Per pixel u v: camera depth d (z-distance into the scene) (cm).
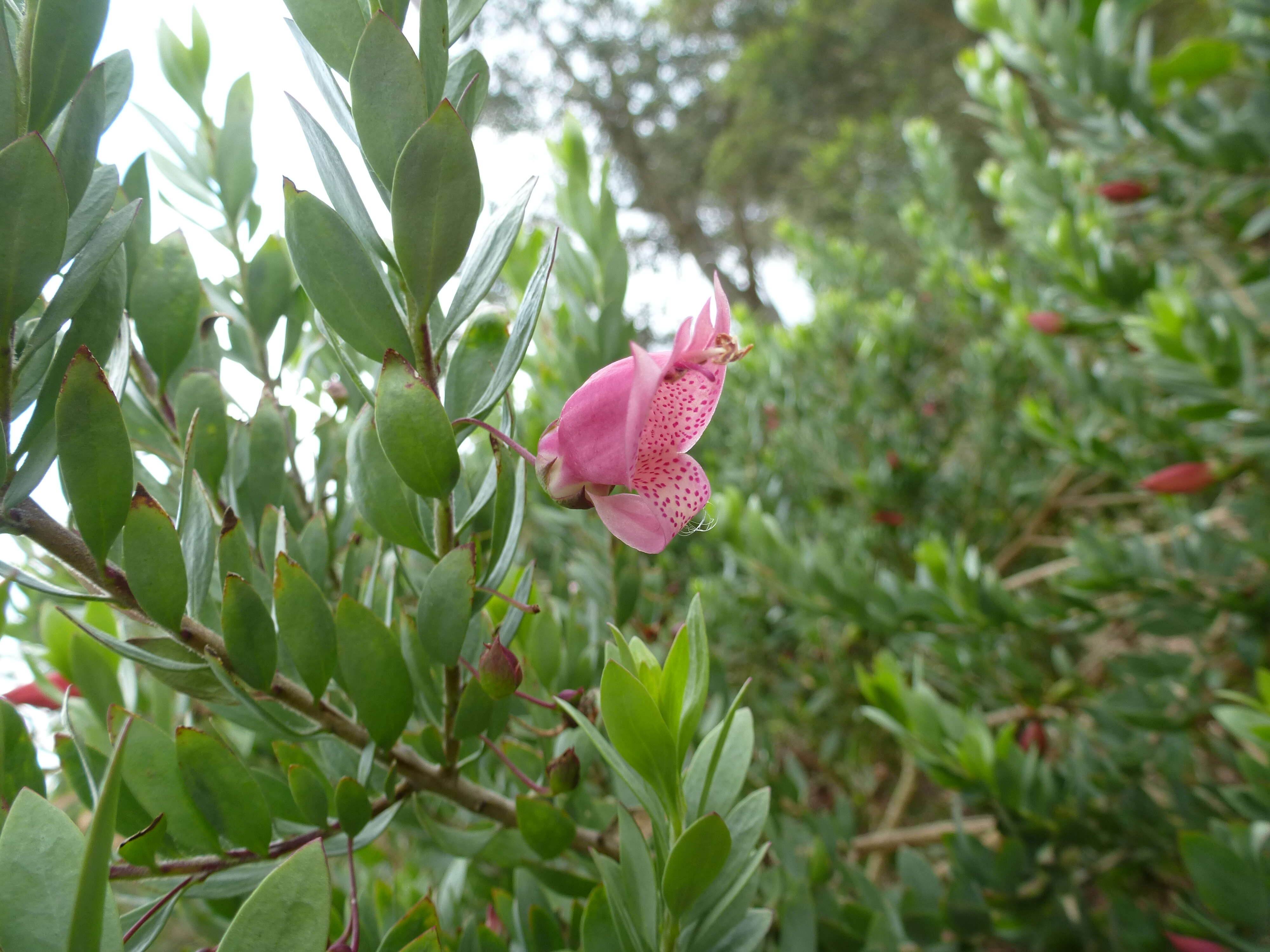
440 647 11
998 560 46
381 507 11
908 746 23
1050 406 37
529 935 14
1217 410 27
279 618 11
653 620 22
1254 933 17
